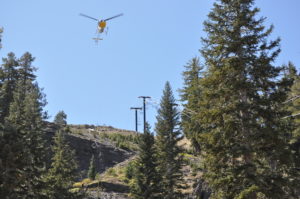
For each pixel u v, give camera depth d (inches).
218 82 1004.6
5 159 1035.9
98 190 2007.9
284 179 879.1
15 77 2623.0
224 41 1005.8
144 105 2731.3
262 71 962.1
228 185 896.3
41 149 1471.5
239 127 933.8
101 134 3885.3
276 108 960.3
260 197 937.5
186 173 2106.3
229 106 950.4
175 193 1733.5
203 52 1069.8
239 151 879.1
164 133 1963.6
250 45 998.4
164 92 2080.5
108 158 3179.1
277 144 892.6
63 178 1636.3
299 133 1273.4
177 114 2003.0
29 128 1547.7
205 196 1615.4
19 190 1321.4
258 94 964.6
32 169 1378.0
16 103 1648.6
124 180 2201.0
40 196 1393.9
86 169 2876.5
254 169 884.0
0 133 1091.3
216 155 933.8
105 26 1327.5
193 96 1667.1
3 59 2652.6
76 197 1648.6
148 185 1653.5
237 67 958.4
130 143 3764.8
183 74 2071.9
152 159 1720.0
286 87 970.7
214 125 1028.5
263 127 912.3
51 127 3161.9
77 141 3166.8
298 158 1133.1
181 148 1953.7
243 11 1017.5
